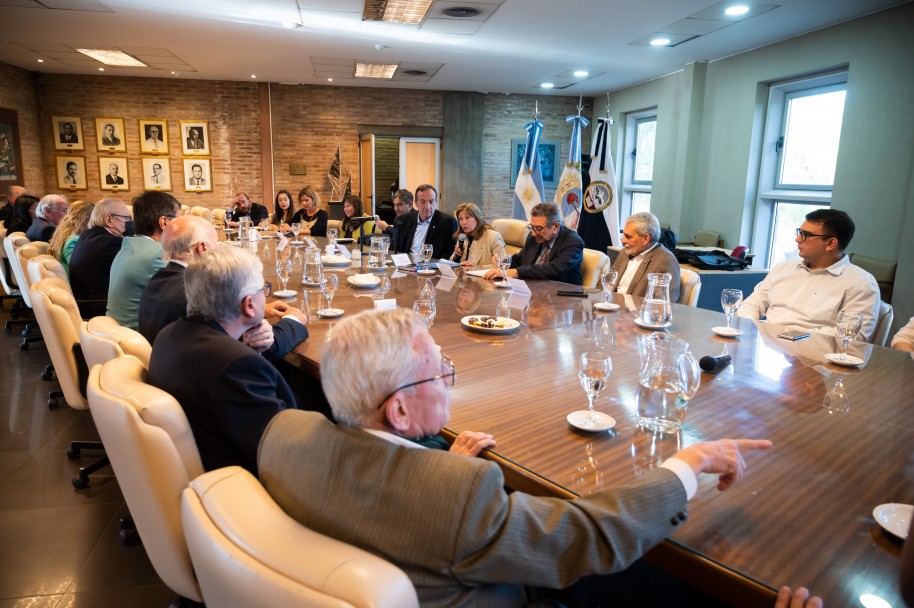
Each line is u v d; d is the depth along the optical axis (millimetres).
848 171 5559
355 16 5617
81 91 9062
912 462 1122
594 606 1375
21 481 2539
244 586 662
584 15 5480
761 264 7094
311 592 610
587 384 1328
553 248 3789
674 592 1300
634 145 9789
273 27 6035
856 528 912
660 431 1262
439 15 5539
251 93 9602
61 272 3221
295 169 9953
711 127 7523
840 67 5750
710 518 939
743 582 796
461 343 1978
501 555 758
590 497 884
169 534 1142
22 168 8547
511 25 5871
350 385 894
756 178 6965
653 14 5426
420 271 3656
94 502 2387
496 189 10727
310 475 828
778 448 1186
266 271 3600
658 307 2191
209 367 1307
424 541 754
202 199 9734
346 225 6586
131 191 9492
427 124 10250
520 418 1331
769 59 6516
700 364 1692
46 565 1992
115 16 5672
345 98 9914
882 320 2646
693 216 7953
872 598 760
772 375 1654
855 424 1306
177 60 7781
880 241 5266
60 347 2246
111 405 1104
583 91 10039
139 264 2732
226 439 1321
